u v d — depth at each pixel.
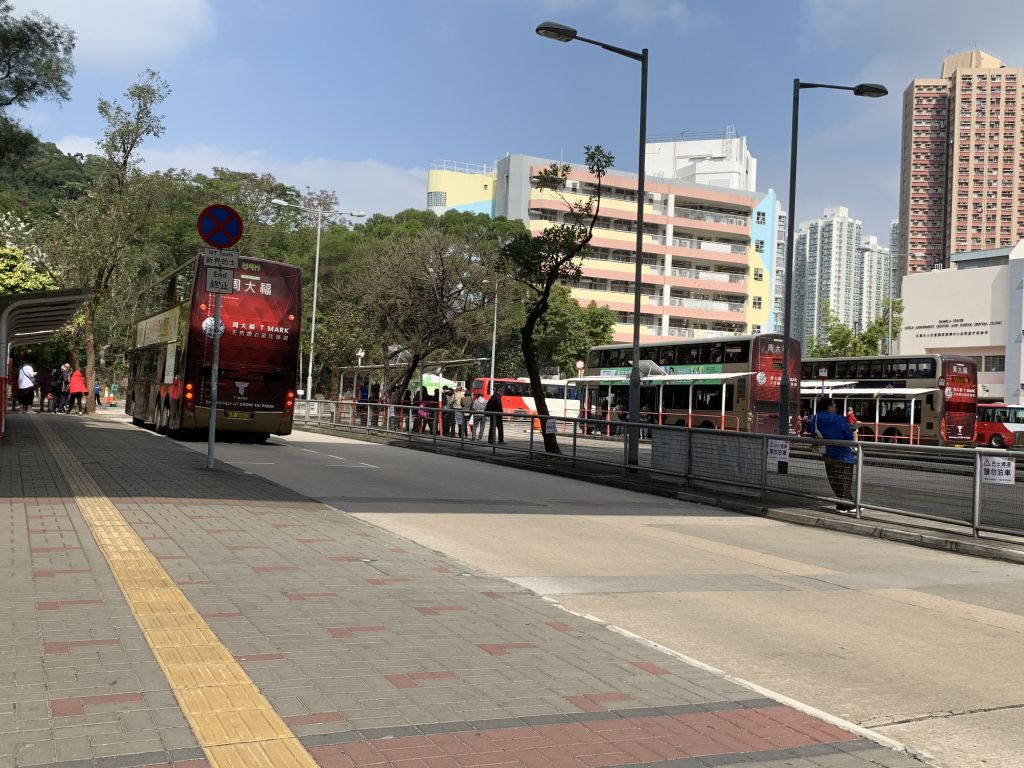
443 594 6.84
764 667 5.49
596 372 46.53
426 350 36.50
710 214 89.44
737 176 96.75
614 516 12.93
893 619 7.03
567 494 15.69
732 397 37.19
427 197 99.56
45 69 27.19
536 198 83.69
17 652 4.72
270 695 4.29
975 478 11.68
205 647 4.99
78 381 37.75
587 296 84.38
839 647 6.06
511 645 5.50
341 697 4.32
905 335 65.06
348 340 45.53
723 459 16.14
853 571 9.34
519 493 15.25
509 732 4.01
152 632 5.21
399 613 6.12
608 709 4.42
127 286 45.97
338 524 9.95
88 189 36.06
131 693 4.18
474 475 18.16
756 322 91.44
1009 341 58.19
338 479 15.32
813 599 7.68
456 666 4.97
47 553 7.29
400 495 13.56
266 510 10.60
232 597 6.24
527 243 23.62
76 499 10.39
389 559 8.09
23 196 40.94
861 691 5.09
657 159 101.69
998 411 44.69
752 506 14.45
